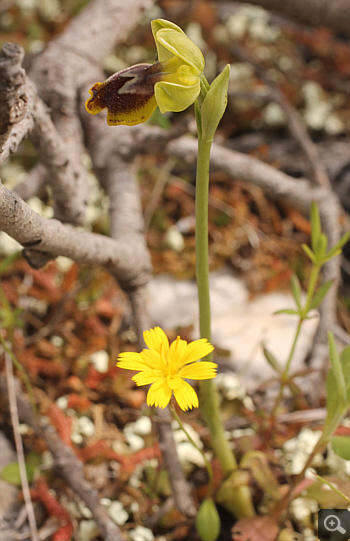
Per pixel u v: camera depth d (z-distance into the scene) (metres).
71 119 0.38
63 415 0.36
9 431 0.37
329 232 0.46
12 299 0.46
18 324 0.36
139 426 0.38
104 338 0.44
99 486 0.35
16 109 0.25
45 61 0.40
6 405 0.37
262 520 0.32
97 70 0.44
